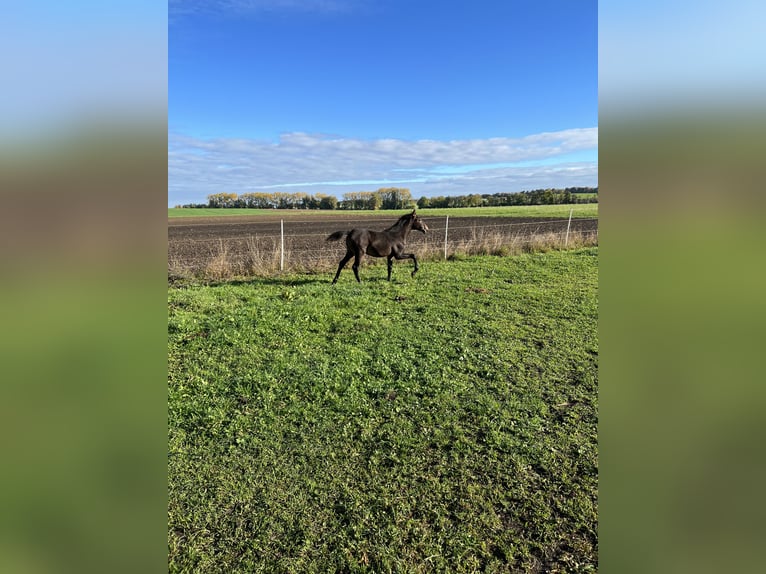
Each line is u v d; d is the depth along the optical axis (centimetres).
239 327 579
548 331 586
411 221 907
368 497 283
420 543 249
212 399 401
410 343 540
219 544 248
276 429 357
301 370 459
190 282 883
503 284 852
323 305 691
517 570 233
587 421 369
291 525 261
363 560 238
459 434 349
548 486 292
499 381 441
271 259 1105
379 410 386
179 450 329
